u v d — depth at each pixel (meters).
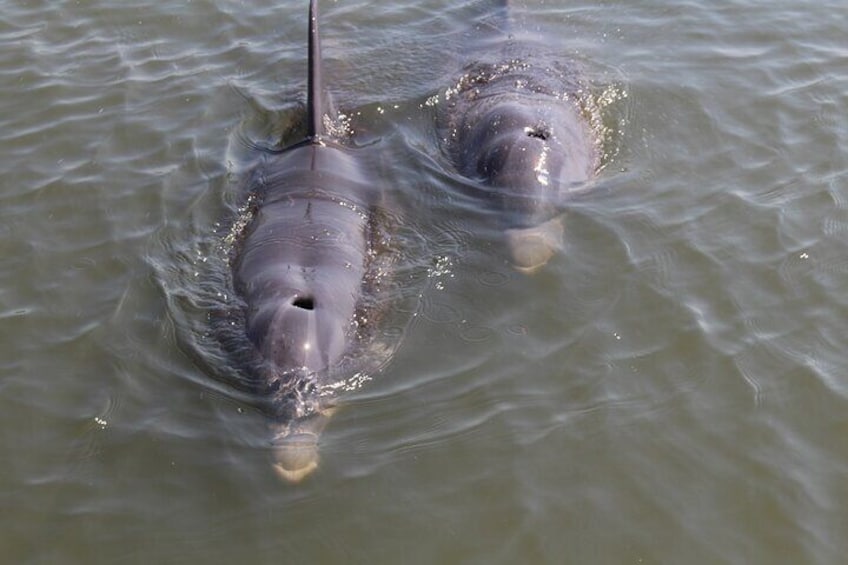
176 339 5.47
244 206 5.98
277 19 7.12
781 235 5.80
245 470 5.11
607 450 5.16
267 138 6.36
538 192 5.96
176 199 6.02
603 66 6.73
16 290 5.67
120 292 5.65
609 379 5.34
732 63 6.70
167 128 6.39
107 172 6.16
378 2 7.29
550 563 4.93
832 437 5.20
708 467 5.12
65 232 5.89
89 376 5.38
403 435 5.20
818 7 7.09
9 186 6.09
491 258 5.76
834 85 6.52
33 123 6.42
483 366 5.38
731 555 4.95
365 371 5.35
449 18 7.16
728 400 5.29
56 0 7.23
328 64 6.82
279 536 4.98
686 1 7.20
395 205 6.01
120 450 5.18
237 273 5.67
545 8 7.21
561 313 5.54
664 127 6.34
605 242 5.79
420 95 6.65
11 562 4.94
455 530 4.99
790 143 6.22
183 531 4.99
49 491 5.09
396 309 5.56
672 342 5.45
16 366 5.41
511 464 5.13
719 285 5.62
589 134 6.34
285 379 5.26
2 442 5.21
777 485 5.09
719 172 6.09
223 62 6.82
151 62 6.81
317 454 5.14
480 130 6.34
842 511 5.03
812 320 5.51
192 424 5.23
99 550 4.96
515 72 6.73
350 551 4.95
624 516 5.02
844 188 5.99
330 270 5.58
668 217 5.89
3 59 6.80
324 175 6.05
